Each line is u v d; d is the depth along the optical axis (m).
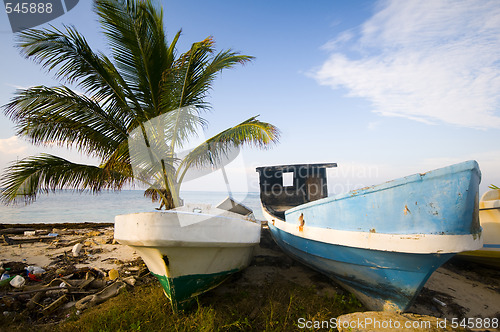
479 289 5.57
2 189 5.07
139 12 6.28
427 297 5.09
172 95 6.66
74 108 5.86
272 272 6.21
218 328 3.66
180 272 3.93
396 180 3.80
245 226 4.71
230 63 7.02
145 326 3.66
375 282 4.36
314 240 4.89
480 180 3.87
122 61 6.63
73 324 3.72
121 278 5.42
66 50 5.79
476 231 3.77
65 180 5.53
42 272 5.72
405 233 3.76
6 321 3.84
